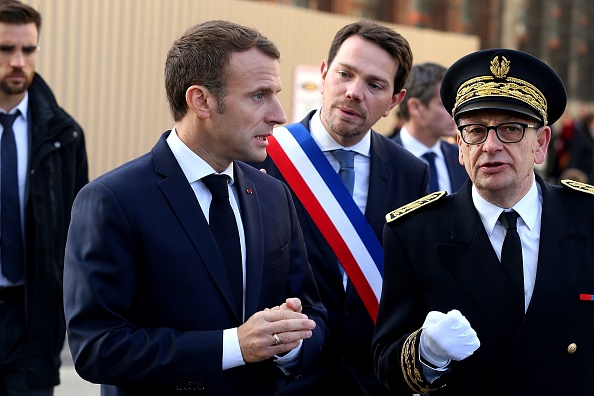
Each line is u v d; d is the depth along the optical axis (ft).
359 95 12.75
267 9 34.12
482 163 9.50
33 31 15.24
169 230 9.13
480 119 9.59
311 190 13.15
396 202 13.32
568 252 9.75
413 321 10.13
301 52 35.50
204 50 9.26
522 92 9.52
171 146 9.58
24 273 14.83
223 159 9.48
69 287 9.07
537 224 9.94
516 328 9.61
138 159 9.58
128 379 8.77
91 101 29.25
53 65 28.37
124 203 9.05
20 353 14.83
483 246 9.83
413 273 10.15
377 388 12.84
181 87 9.39
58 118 15.40
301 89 35.24
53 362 15.08
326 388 12.69
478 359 9.66
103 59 29.43
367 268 12.93
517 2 73.31
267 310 8.93
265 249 9.71
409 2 57.16
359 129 12.96
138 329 8.96
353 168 13.41
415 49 39.40
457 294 9.83
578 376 9.66
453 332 8.84
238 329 8.93
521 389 9.55
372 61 12.79
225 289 9.19
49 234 14.99
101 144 29.53
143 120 30.37
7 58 14.97
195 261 9.13
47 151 15.15
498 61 9.63
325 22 36.35
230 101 9.25
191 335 8.87
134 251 9.05
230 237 9.45
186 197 9.30
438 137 18.42
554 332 9.59
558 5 80.43
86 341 8.77
